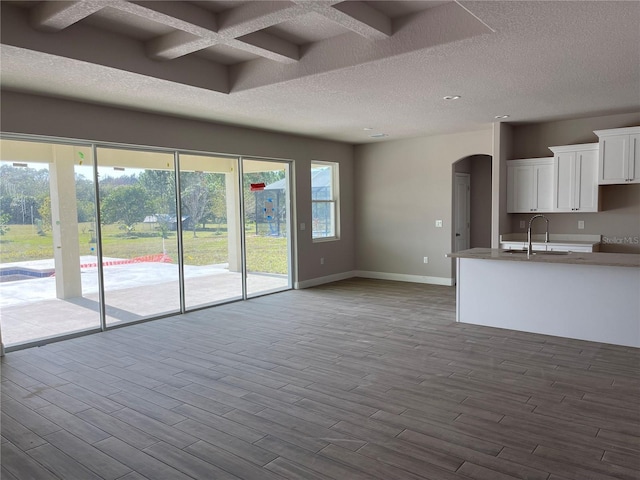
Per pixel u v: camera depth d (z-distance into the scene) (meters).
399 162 8.32
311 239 7.99
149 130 5.63
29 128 4.61
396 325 5.38
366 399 3.36
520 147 7.01
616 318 4.54
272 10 3.20
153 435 2.90
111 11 3.52
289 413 3.16
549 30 3.23
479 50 3.62
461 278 5.45
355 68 4.04
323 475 2.43
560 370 3.86
